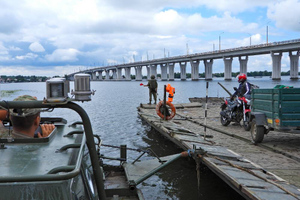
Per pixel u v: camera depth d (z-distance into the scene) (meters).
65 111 23.08
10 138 2.52
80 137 3.04
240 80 11.86
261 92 8.77
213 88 75.62
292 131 7.79
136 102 33.88
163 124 12.30
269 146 8.49
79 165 1.78
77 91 2.02
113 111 23.92
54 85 1.99
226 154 7.14
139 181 5.68
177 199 6.38
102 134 14.05
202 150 5.30
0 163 1.96
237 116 11.82
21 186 1.63
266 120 8.47
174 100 35.69
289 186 5.14
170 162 5.41
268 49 106.50
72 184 1.81
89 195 2.29
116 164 8.93
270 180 5.28
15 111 2.67
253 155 7.66
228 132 11.01
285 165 6.73
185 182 7.31
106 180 6.52
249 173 5.58
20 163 1.96
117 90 72.94
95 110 24.80
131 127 15.88
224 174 5.30
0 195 1.64
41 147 2.42
